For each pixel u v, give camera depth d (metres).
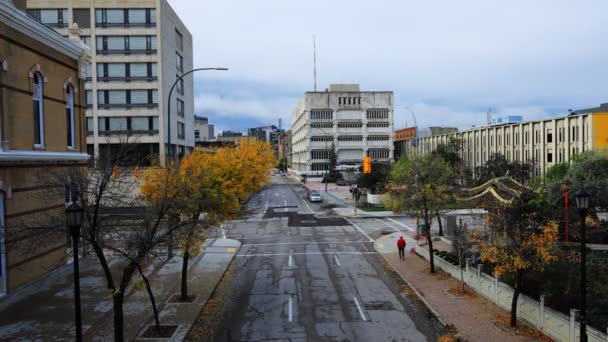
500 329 15.76
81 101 26.95
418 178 25.66
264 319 17.30
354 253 30.20
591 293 15.93
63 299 19.02
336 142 112.06
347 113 112.25
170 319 16.88
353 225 42.91
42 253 22.41
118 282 21.27
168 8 52.78
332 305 19.06
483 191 26.25
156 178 19.59
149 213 15.45
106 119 49.50
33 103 21.97
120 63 49.53
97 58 49.34
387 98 112.75
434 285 21.86
